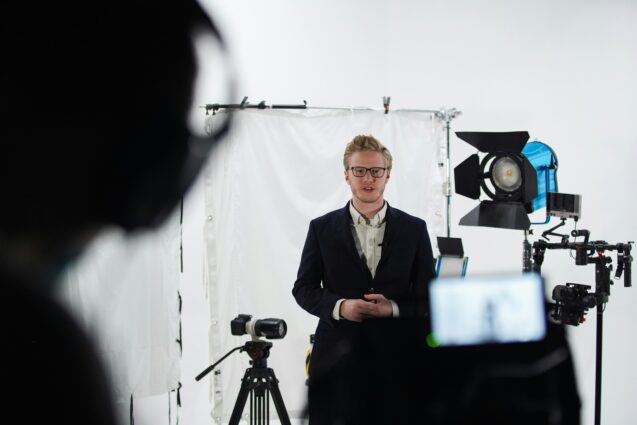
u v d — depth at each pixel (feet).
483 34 12.35
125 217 0.81
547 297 1.51
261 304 10.31
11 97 0.73
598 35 12.73
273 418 10.24
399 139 10.73
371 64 11.94
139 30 0.78
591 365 12.18
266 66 11.62
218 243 10.32
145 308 9.35
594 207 12.60
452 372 1.45
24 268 0.77
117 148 0.78
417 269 7.52
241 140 10.36
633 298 12.51
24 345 0.78
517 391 1.44
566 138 12.58
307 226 10.44
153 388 9.45
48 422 0.79
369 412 1.45
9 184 0.74
